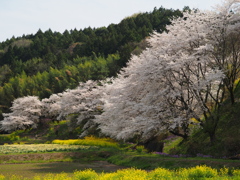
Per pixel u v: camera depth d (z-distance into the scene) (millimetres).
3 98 77938
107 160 23875
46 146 31562
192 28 21938
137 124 20250
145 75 20375
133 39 93375
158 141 25688
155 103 21188
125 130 22391
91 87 46438
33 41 154375
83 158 25016
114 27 135250
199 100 20219
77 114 46062
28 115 54469
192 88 19266
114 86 34469
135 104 21234
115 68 68750
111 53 100000
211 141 19625
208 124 19625
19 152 27125
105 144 31406
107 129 30031
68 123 44969
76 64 96312
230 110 22750
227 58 22344
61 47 135000
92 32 146125
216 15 21594
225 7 21547
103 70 73125
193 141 21641
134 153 23984
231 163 13562
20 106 54906
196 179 10719
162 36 24391
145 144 26484
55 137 45062
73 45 131375
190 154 19547
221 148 18359
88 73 78500
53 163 22828
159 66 19781
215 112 20969
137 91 22891
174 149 22125
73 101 43406
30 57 128875
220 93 25281
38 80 88188
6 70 113312
